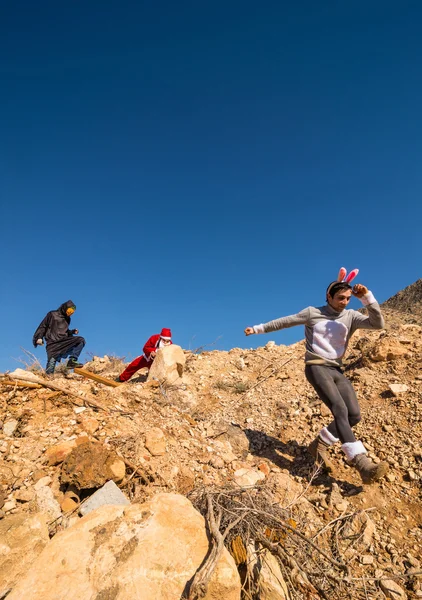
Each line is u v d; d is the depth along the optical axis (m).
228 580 1.95
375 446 3.99
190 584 1.95
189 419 4.58
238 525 2.51
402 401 4.45
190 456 3.73
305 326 3.95
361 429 4.29
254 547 2.46
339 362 3.79
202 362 7.16
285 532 2.59
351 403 3.66
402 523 3.15
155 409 4.38
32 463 3.04
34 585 2.01
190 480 3.30
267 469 3.96
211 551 2.09
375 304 3.58
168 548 2.10
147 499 2.98
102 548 2.13
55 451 3.16
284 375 6.18
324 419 4.70
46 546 2.20
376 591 2.61
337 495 3.46
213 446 4.09
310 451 3.97
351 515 3.21
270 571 2.35
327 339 3.77
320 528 3.12
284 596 2.24
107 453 3.03
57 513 2.69
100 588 1.94
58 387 3.90
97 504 2.70
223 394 5.91
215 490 2.88
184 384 5.97
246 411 5.32
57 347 6.71
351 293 3.77
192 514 2.34
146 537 2.14
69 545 2.18
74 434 3.42
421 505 3.26
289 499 3.41
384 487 3.49
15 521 2.39
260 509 2.69
